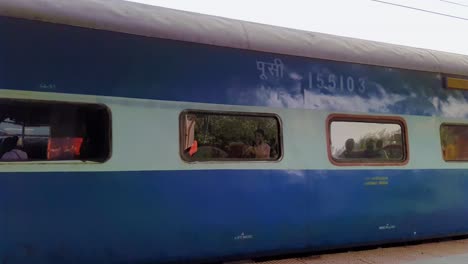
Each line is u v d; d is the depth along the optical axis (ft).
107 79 13.03
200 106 14.19
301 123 15.81
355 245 16.63
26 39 12.23
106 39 13.15
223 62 14.70
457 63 19.84
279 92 15.51
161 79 13.73
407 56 18.51
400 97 18.07
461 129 19.69
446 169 18.89
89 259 12.41
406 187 17.75
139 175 13.14
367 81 17.35
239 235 14.43
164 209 13.39
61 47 12.59
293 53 15.90
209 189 14.07
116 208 12.80
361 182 16.74
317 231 15.75
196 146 14.07
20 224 11.72
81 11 13.03
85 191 12.49
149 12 14.12
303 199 15.55
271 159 15.21
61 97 12.46
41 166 12.09
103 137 12.94
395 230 17.40
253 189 14.74
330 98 16.46
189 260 13.70
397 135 17.93
